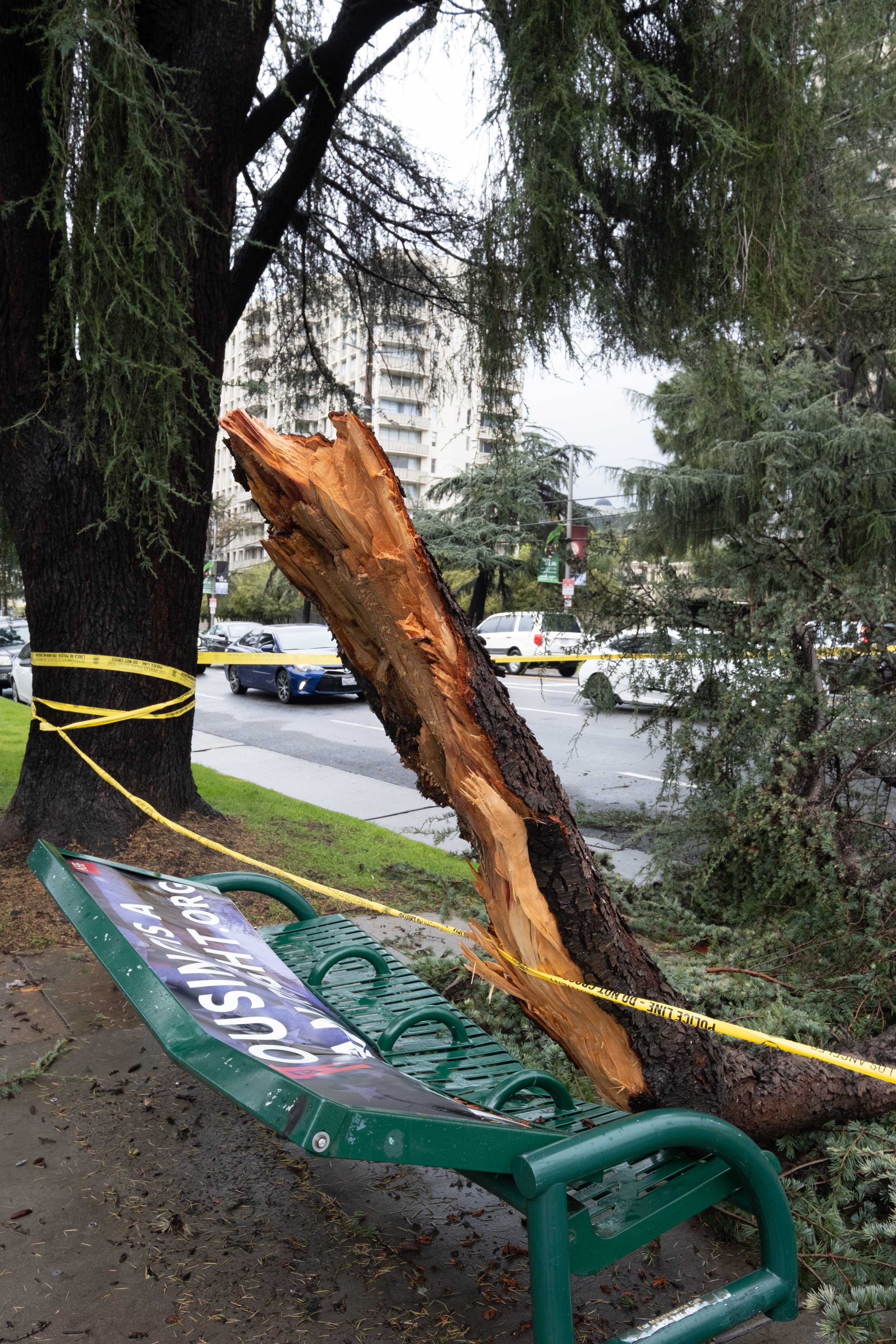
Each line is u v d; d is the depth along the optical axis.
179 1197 2.54
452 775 2.02
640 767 10.77
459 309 8.67
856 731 4.30
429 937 4.77
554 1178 1.61
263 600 48.66
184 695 5.84
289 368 9.47
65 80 4.17
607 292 6.07
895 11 5.32
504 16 5.25
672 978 3.43
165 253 4.47
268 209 6.61
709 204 5.73
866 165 7.14
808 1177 2.54
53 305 4.58
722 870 4.94
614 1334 2.10
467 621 1.96
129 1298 2.15
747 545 5.00
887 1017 3.52
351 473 1.78
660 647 4.95
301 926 3.36
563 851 2.04
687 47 5.60
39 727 5.50
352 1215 2.50
